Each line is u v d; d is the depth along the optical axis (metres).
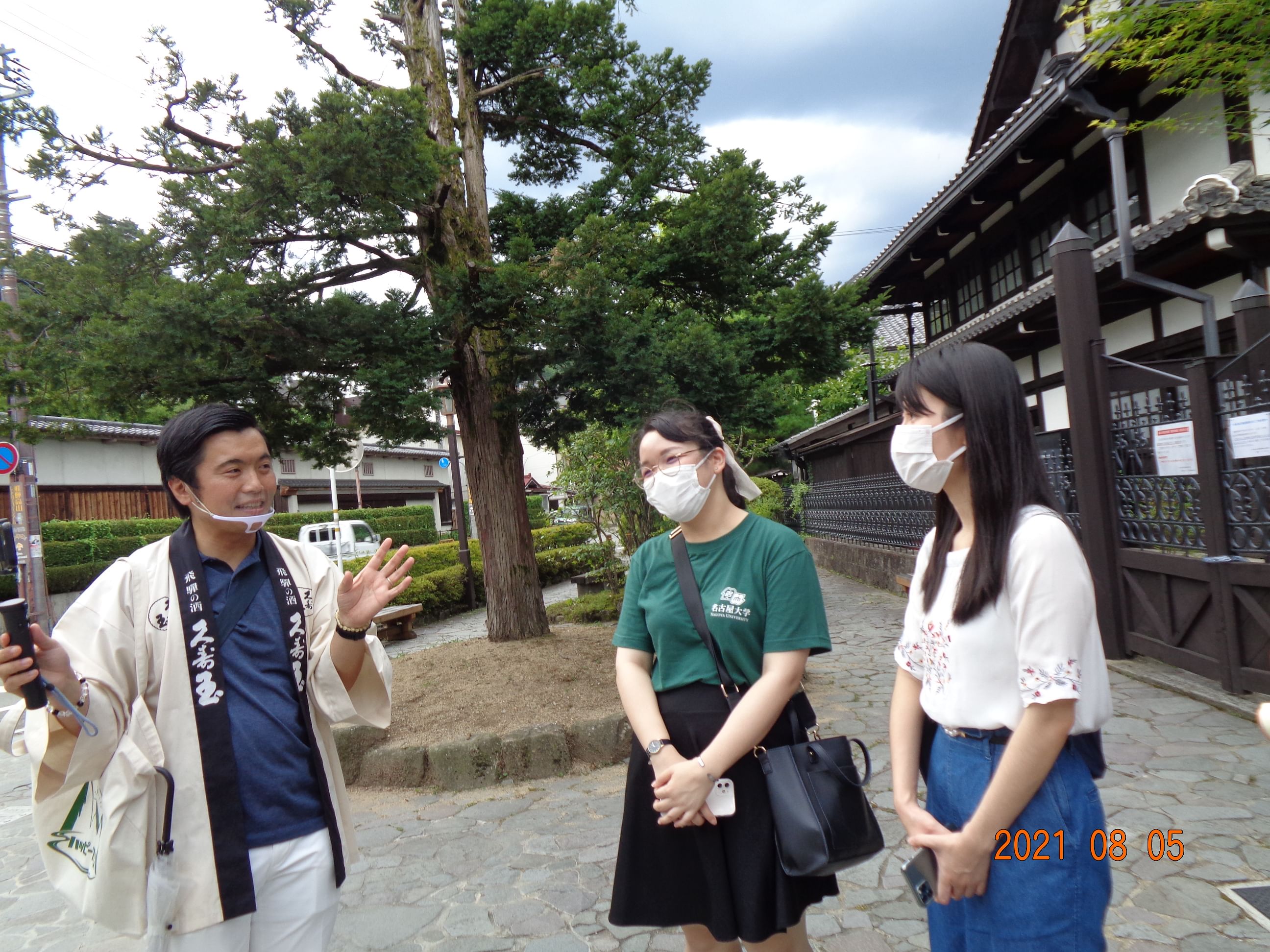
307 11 5.96
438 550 15.70
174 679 1.65
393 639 10.62
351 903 3.23
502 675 5.74
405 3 7.16
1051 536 1.34
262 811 1.69
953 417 1.49
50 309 4.87
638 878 1.86
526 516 7.05
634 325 5.70
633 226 6.70
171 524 19.28
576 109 7.70
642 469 1.92
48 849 1.65
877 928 2.72
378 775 4.68
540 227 7.66
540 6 7.04
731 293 7.48
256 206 4.84
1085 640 1.36
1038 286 8.68
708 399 5.92
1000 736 1.43
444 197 6.23
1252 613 4.59
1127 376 5.72
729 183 6.80
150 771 1.57
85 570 16.78
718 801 1.71
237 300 4.62
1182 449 5.14
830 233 7.98
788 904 1.70
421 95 5.44
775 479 18.81
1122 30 5.31
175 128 5.64
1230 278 7.40
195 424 1.72
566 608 9.79
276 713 1.74
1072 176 9.74
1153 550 5.54
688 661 1.83
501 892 3.23
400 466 32.00
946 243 13.16
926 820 1.50
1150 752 4.03
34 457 12.66
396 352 5.20
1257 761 3.81
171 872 1.58
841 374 8.20
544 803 4.20
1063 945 1.35
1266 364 5.07
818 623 1.75
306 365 5.14
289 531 21.59
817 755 1.72
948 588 1.54
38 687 1.46
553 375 6.23
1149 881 2.83
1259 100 7.00
